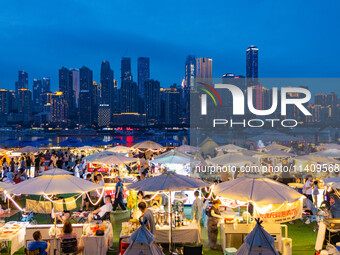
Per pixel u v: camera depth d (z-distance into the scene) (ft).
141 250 23.72
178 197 47.85
